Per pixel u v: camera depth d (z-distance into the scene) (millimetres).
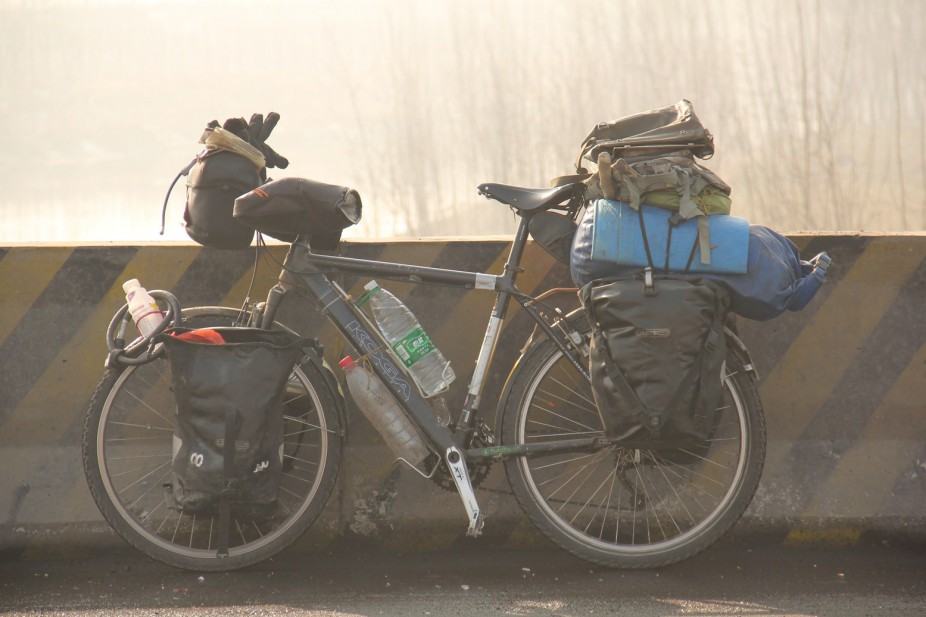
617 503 10031
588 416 10047
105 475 9375
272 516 9109
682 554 9398
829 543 10078
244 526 9750
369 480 10172
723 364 8727
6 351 10148
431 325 10375
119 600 8773
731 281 8719
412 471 10195
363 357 9359
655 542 9711
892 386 10312
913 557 9758
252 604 8664
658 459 9516
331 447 9586
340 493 10117
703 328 8562
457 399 10367
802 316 10375
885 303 10312
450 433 9242
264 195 8961
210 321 9664
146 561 9852
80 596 8883
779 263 8828
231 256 10312
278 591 9008
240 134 9602
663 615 8305
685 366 8516
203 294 10312
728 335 9211
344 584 9195
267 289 10352
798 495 10141
